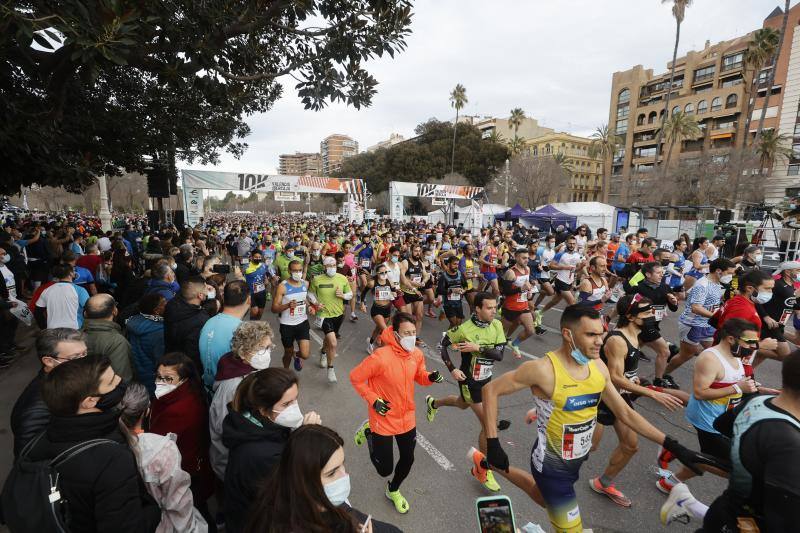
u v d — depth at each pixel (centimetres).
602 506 336
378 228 2119
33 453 178
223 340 337
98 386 182
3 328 620
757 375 616
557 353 244
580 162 8162
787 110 4512
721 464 213
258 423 197
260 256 862
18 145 525
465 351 386
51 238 1114
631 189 4744
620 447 330
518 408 514
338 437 150
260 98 1299
